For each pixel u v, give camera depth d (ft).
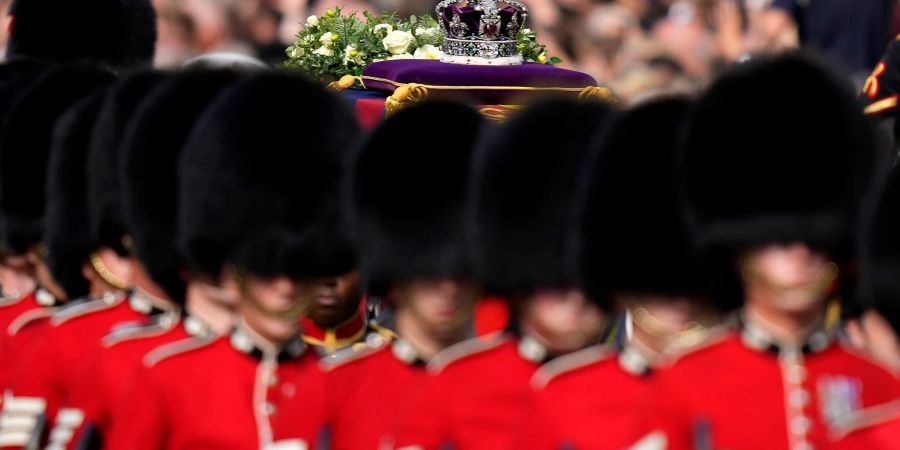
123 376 67.10
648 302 61.98
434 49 112.78
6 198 83.87
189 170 68.28
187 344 66.49
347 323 74.90
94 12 99.55
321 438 64.75
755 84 59.77
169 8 156.76
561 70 104.94
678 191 61.16
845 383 59.82
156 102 71.97
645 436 60.44
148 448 65.05
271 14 157.99
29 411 72.13
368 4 150.00
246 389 66.28
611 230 62.03
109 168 75.15
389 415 65.26
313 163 68.03
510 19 108.37
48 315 80.64
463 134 66.85
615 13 149.18
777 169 58.95
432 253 65.57
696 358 60.03
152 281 71.87
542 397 62.28
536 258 63.67
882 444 57.52
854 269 64.85
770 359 59.52
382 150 66.74
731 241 59.41
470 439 63.46
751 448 58.80
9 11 101.30
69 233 78.43
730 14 138.72
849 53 120.37
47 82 84.33
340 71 114.62
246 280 66.59
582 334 63.82
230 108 68.13
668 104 62.39
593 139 63.98
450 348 64.90
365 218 66.85
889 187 60.95
